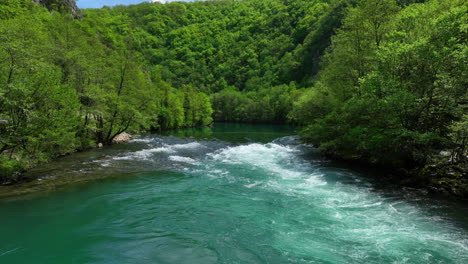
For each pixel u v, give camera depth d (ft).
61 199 38.24
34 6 128.67
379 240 27.32
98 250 24.95
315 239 27.50
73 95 57.06
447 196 40.55
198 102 232.73
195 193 42.60
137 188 44.45
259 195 41.96
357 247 25.84
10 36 45.60
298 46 407.44
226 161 69.21
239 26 588.91
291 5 521.24
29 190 41.57
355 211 35.37
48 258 23.49
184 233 28.63
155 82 188.34
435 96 46.44
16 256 23.71
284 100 291.17
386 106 48.11
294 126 256.32
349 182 49.55
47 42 66.90
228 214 34.17
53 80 49.90
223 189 44.96
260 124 296.10
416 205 37.45
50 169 54.24
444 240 27.37
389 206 37.14
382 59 52.49
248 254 24.45
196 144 99.60
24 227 29.37
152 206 36.60
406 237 27.96
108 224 30.63
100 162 62.28
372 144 52.54
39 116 47.83
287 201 39.24
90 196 39.88
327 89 92.48
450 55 42.09
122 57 94.68
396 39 58.08
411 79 52.13
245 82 464.65
